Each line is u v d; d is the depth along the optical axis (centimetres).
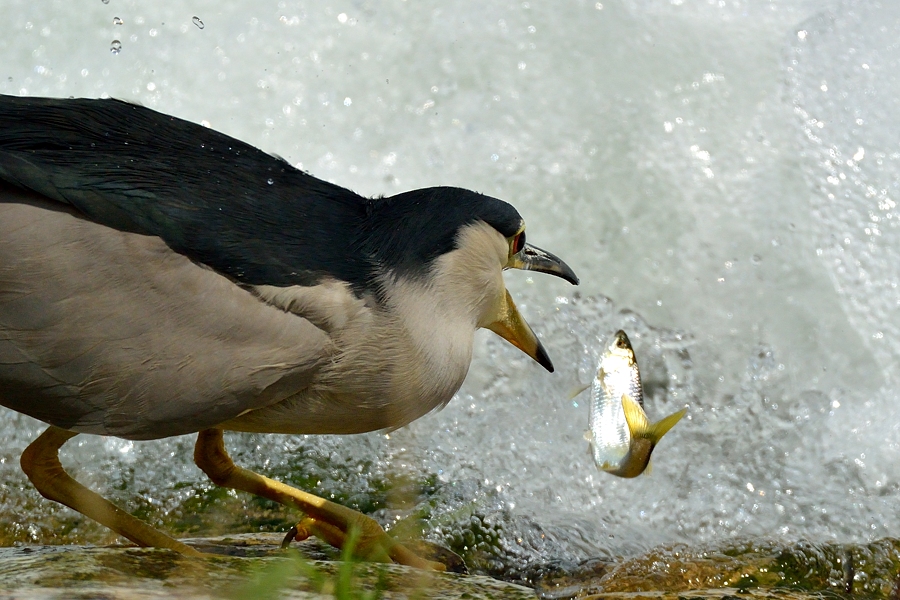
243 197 759
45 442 806
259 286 734
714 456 1180
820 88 1420
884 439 1192
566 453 1117
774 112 1401
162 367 732
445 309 799
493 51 1395
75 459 999
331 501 915
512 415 1146
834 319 1296
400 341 769
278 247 744
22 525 918
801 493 1115
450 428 1117
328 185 814
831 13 1451
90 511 801
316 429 820
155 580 632
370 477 1025
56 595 587
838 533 1054
